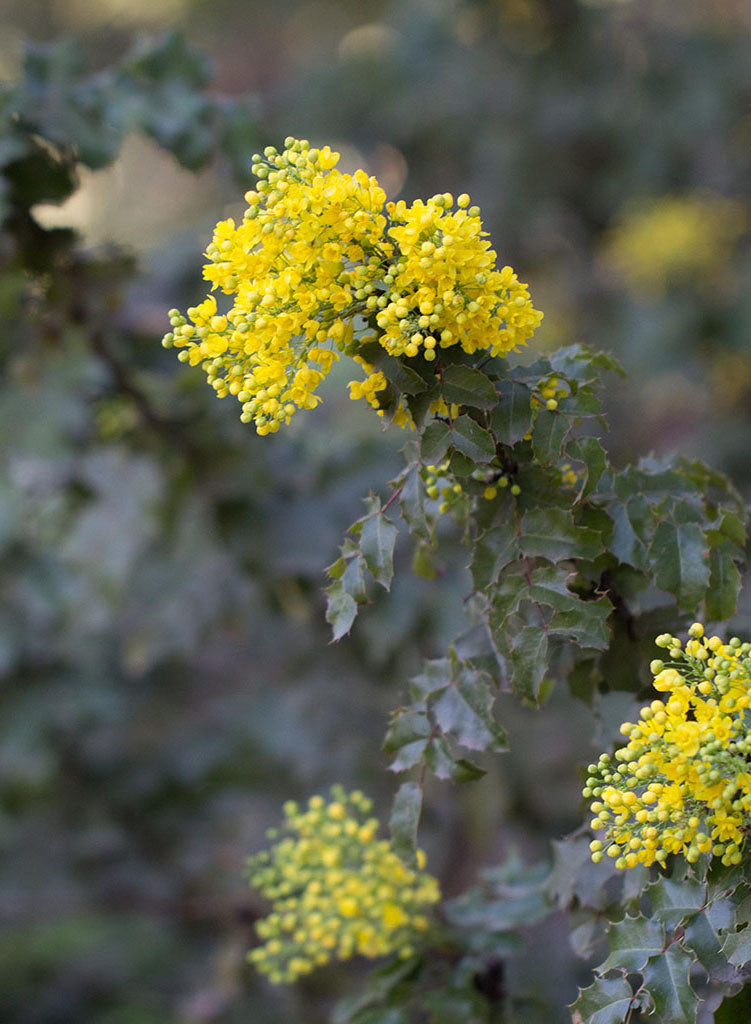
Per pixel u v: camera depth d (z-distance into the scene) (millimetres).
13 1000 4535
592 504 1523
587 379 1445
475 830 3740
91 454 3076
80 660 3873
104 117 2418
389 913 1848
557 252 6781
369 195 1301
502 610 1420
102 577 3250
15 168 2332
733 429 5555
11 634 3625
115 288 2531
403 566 2932
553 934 3693
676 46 6414
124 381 2775
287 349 1338
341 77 7320
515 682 1395
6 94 2312
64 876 3873
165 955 4699
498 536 1454
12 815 4004
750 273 5777
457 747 2006
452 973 1877
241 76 9617
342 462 3033
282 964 3145
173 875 3936
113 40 10102
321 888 1899
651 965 1299
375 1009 1878
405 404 1415
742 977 1272
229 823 4184
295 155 1311
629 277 5980
